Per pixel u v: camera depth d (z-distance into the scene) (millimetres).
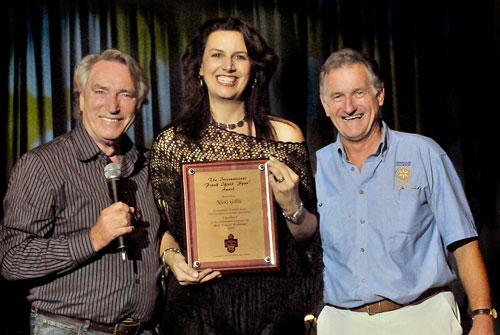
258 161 2605
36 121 4129
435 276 2393
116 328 2404
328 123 4340
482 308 2338
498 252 4387
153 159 2736
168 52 4203
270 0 4305
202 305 2873
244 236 2598
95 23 4168
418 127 4449
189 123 2756
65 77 4145
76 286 2357
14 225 2340
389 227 2424
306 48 4344
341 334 2486
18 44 4141
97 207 2430
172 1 4207
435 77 4449
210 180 2609
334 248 2514
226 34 2689
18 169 2383
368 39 4410
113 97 2482
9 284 3992
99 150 2480
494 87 4430
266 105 2920
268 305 2734
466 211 2416
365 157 2523
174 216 2711
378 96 2516
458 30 4445
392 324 2395
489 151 4434
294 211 2576
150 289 2482
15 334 3998
